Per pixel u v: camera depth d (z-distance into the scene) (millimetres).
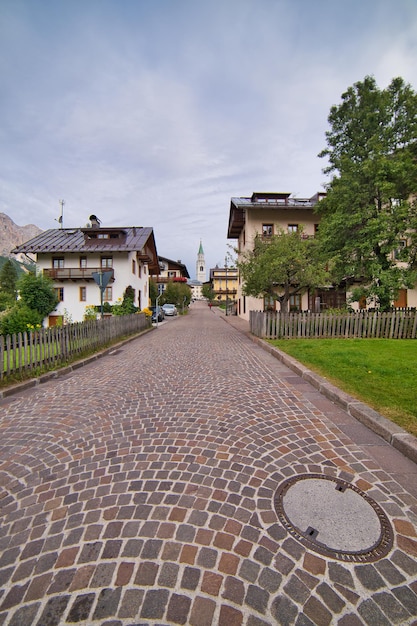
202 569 1654
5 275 64750
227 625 1363
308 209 20969
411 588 1544
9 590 1564
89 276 23516
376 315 10594
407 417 3455
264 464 2699
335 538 1853
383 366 5879
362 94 13797
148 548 1798
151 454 2912
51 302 21828
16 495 2332
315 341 9703
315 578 1600
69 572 1655
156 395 4781
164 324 21109
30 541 1877
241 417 3793
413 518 2025
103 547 1812
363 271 13695
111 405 4355
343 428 3438
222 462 2744
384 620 1389
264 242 13531
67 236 26656
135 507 2162
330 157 15352
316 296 21625
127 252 24109
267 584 1568
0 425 3693
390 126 13195
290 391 4863
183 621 1387
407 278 12234
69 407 4316
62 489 2396
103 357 8500
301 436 3242
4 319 12430
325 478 2475
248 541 1840
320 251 13648
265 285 11992
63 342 7277
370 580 1586
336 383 4852
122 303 21391
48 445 3148
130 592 1534
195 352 8945
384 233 11742
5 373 5457
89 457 2885
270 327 10727
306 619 1396
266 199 21672
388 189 11797
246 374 6051
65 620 1405
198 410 4066
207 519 2029
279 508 2121
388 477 2492
